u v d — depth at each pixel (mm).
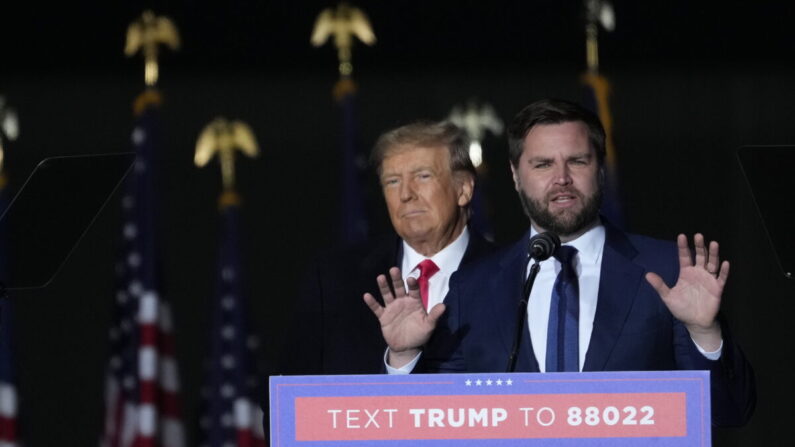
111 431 17672
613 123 17359
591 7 17500
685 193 17141
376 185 17609
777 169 9281
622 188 17188
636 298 11406
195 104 17844
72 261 17688
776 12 17234
